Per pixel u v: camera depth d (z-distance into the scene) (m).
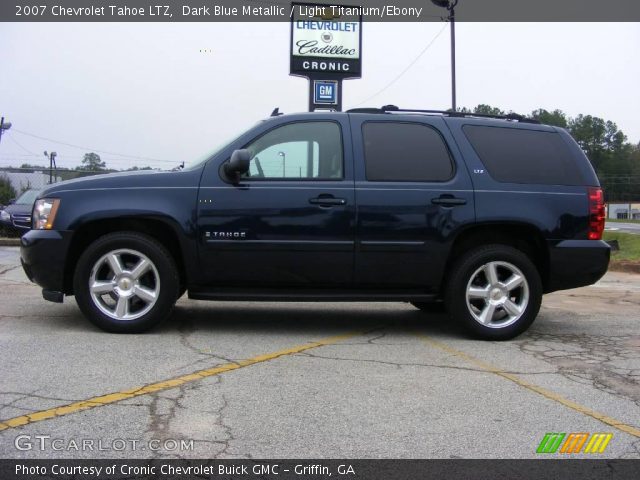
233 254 5.40
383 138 5.65
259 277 5.47
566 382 4.44
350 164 5.53
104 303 5.47
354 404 3.87
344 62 18.73
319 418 3.62
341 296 5.57
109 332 5.47
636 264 13.46
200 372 4.42
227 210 5.38
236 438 3.32
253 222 5.38
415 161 5.62
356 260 5.46
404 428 3.51
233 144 5.55
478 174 5.61
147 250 5.36
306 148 5.58
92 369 4.40
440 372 4.61
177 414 3.62
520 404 3.95
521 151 5.79
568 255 5.64
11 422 3.44
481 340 5.69
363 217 5.43
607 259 5.72
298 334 5.79
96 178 5.49
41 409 3.63
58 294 5.44
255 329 5.95
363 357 4.99
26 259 5.43
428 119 5.77
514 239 5.90
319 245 5.41
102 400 3.80
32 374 4.25
